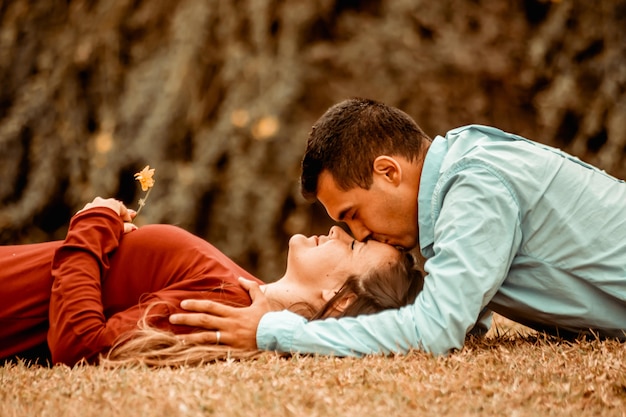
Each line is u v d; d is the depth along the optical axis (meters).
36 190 9.22
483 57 8.65
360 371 2.93
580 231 3.40
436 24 8.70
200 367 3.06
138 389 2.69
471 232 3.26
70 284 3.32
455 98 8.65
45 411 2.56
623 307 3.46
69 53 9.37
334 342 3.24
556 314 3.47
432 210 3.46
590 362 3.02
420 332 3.20
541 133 8.70
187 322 3.29
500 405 2.66
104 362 3.11
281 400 2.63
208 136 8.75
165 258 3.53
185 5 9.00
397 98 8.59
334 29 8.78
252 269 8.73
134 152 8.93
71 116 9.32
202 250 3.56
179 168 8.88
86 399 2.67
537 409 2.65
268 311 3.36
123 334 3.23
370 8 8.91
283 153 8.57
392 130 3.58
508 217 3.32
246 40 8.81
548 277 3.44
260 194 8.55
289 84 8.53
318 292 3.50
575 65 8.57
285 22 8.62
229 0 8.77
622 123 8.26
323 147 3.58
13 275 3.52
